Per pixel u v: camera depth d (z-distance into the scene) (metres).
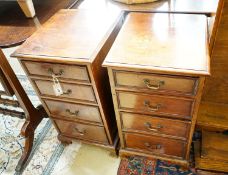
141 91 0.98
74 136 1.42
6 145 1.60
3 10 1.38
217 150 1.22
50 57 0.99
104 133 1.29
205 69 0.82
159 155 1.28
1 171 1.45
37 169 1.42
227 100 1.27
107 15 1.21
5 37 1.14
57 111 1.29
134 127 1.17
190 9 1.17
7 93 1.39
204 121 1.22
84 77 1.02
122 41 1.00
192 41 0.94
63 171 1.39
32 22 1.24
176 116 1.03
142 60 0.90
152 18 1.13
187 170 1.27
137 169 1.33
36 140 1.58
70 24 1.17
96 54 0.97
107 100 1.19
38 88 1.19
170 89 0.93
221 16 0.97
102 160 1.41
